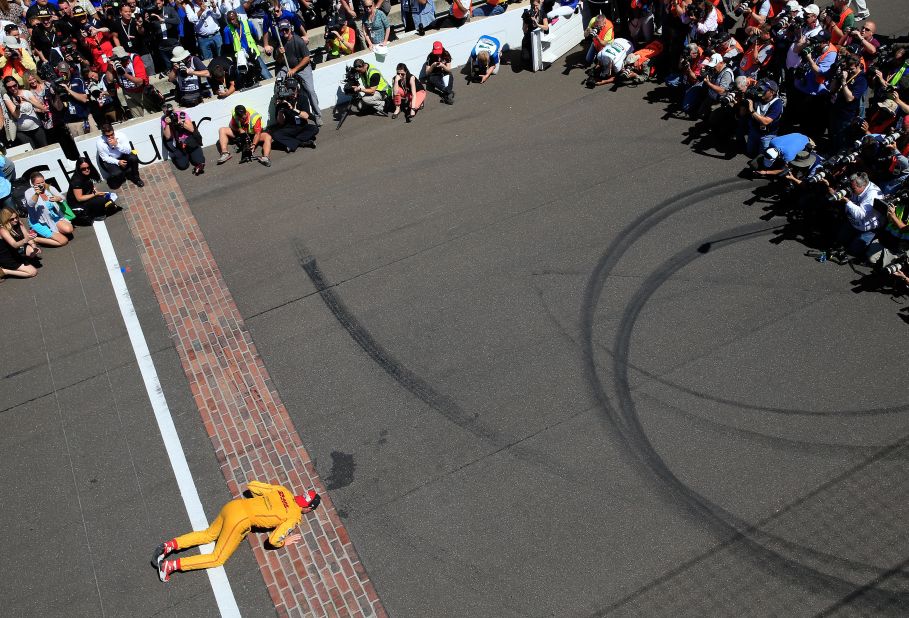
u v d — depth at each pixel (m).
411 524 8.72
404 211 13.26
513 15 16.73
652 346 10.31
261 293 12.03
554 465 9.09
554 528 8.49
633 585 7.93
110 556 8.84
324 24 19.17
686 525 8.36
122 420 10.36
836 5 13.71
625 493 8.72
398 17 19.47
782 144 11.90
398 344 10.84
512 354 10.46
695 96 14.15
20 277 13.00
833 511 8.31
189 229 13.58
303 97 15.40
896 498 8.34
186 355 11.16
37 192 13.02
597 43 15.57
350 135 15.45
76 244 13.58
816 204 11.44
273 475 9.42
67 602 8.47
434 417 9.81
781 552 8.04
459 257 12.12
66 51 15.80
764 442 9.04
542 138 14.52
